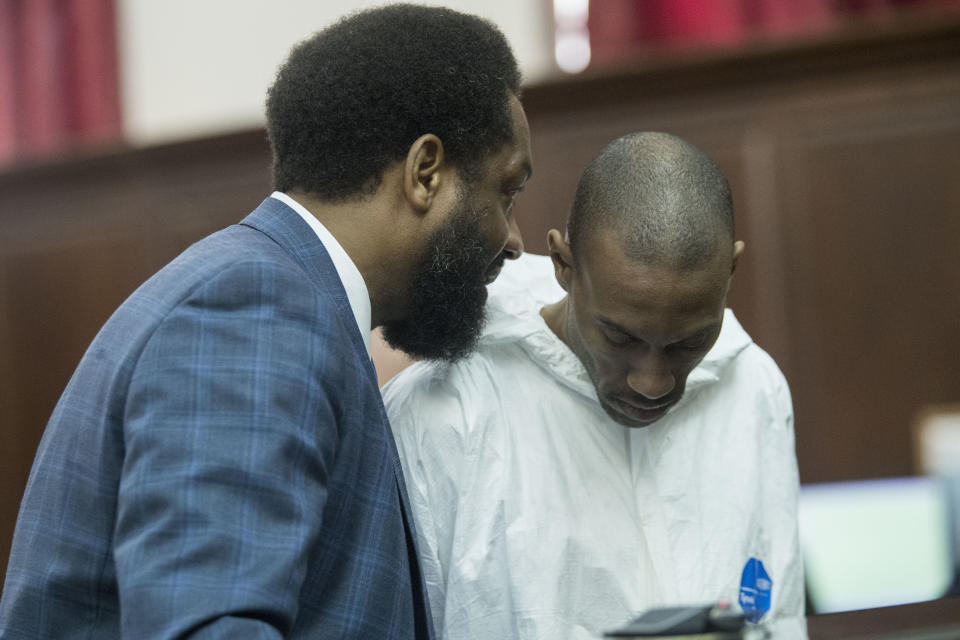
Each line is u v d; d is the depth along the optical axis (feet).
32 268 17.40
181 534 4.45
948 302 14.88
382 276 5.80
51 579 5.00
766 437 6.73
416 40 5.76
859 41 14.92
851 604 14.26
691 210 5.58
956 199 14.89
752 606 6.35
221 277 4.99
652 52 18.02
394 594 5.31
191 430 4.63
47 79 20.06
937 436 14.75
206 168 16.89
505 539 6.13
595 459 6.42
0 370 17.40
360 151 5.66
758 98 15.37
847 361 15.07
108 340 5.16
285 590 4.50
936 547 14.37
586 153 15.65
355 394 5.24
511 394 6.43
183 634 4.28
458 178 5.86
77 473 5.06
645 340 5.67
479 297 6.06
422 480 6.29
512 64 6.14
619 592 6.17
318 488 4.83
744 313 15.35
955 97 14.90
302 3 19.81
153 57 20.13
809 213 15.21
